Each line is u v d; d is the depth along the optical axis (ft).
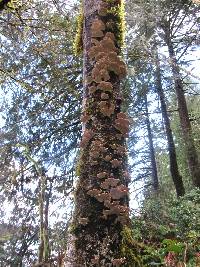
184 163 62.08
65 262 9.04
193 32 43.45
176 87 45.73
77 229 9.23
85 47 11.41
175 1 41.42
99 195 9.39
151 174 63.82
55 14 23.77
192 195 30.83
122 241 9.12
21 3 17.24
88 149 10.07
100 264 8.77
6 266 23.00
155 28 40.52
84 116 10.50
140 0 39.83
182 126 44.86
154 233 21.40
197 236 19.60
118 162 9.87
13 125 30.45
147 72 41.60
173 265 12.91
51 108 30.68
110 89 10.55
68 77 29.17
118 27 11.43
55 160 28.60
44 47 23.77
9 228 24.49
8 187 25.27
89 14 11.57
